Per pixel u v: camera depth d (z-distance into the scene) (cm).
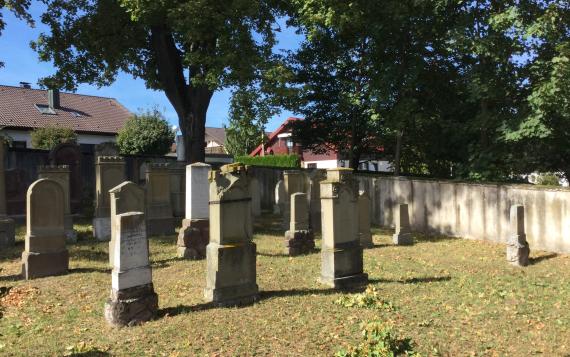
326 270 936
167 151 3981
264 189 2605
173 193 1984
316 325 696
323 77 2488
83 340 649
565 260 1230
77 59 2375
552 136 1530
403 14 1802
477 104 1892
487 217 1543
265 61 1922
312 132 2609
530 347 634
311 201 1759
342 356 571
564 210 1330
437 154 2177
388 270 1080
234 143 5209
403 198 1864
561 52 1395
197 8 1775
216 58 1862
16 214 1809
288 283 946
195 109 2247
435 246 1447
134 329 681
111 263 1101
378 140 2448
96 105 4809
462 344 640
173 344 628
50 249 1027
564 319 748
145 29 2225
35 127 3969
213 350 609
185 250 1205
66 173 1448
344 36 2275
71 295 875
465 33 1639
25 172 2011
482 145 1736
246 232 831
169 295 866
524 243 1173
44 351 610
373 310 769
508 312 778
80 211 2002
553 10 1423
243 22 1925
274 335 657
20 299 845
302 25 2111
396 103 2022
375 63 2072
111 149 1983
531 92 1579
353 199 950
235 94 1898
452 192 1666
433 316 749
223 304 785
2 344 632
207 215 1249
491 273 1066
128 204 1161
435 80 2038
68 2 2253
